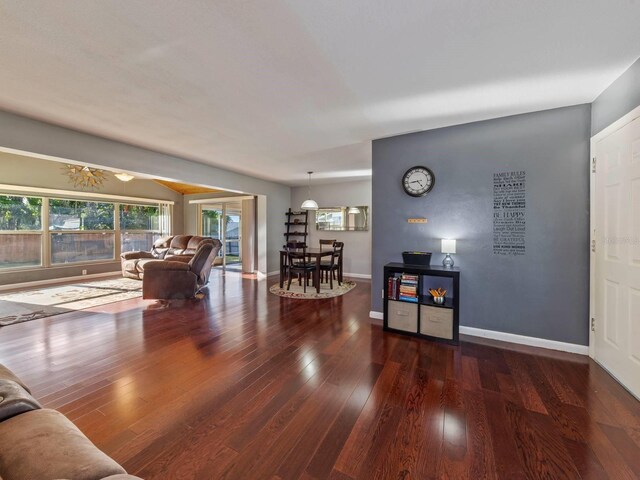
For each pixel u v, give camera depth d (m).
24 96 2.50
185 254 6.95
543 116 2.84
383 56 1.93
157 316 3.90
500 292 3.07
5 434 0.80
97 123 3.13
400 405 1.95
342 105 2.69
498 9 1.51
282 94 2.47
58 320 3.71
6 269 5.54
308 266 5.54
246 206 7.61
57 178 6.18
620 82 2.19
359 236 7.07
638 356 2.00
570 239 2.76
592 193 2.60
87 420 1.79
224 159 4.80
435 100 2.60
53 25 1.61
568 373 2.37
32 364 2.50
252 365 2.52
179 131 3.40
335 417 1.83
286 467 1.45
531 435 1.66
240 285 6.02
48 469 0.69
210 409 1.90
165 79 2.22
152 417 1.82
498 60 1.98
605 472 1.41
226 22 1.60
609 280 2.36
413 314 3.18
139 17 1.55
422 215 3.47
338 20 1.59
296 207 7.88
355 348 2.88
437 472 1.41
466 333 3.24
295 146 4.04
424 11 1.52
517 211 2.97
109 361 2.57
